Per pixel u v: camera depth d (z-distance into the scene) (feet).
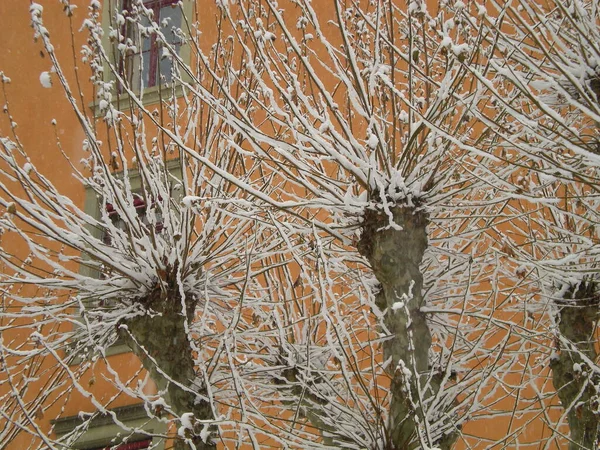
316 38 41.19
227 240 29.12
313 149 24.62
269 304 29.07
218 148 29.58
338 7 23.41
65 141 47.98
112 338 29.32
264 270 29.66
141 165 27.04
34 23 24.82
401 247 24.68
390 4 24.75
